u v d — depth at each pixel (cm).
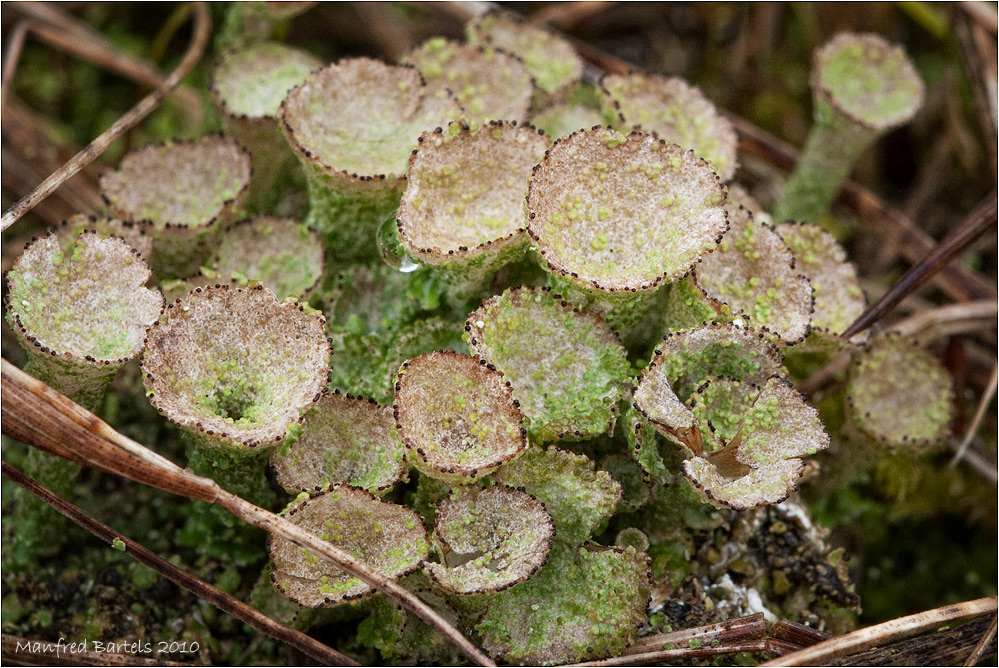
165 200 11
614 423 10
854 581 11
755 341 10
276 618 10
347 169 10
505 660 10
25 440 10
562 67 11
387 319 10
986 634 10
